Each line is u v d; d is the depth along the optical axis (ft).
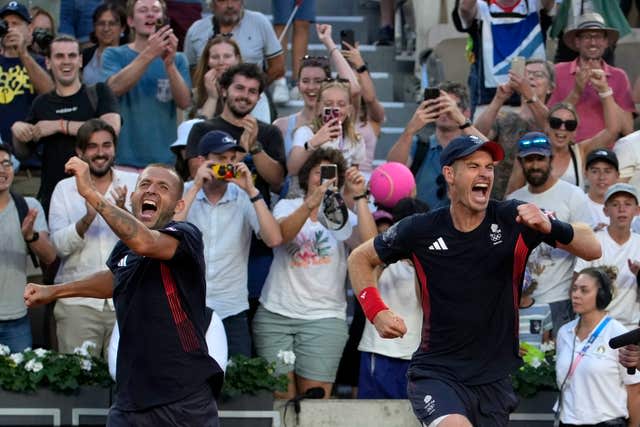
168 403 75.51
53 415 94.38
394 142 138.51
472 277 73.82
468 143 72.64
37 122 115.03
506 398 75.36
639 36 149.69
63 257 103.19
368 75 123.34
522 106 119.34
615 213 104.22
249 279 107.04
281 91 136.77
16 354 94.32
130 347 75.87
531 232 73.31
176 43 118.52
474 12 134.10
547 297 103.91
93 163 103.91
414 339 100.42
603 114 125.49
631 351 88.07
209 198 102.22
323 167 100.42
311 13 144.25
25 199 104.94
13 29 125.29
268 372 95.71
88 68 128.67
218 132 100.22
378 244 75.92
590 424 94.89
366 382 101.09
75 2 142.61
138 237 69.72
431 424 73.31
